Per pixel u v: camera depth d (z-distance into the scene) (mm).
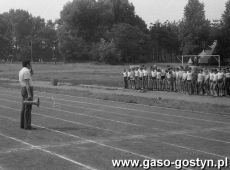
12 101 24141
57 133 13000
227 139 12062
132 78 33969
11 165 9055
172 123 15328
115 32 107750
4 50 131500
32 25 146250
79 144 11242
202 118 16797
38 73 65750
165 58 120875
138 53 108688
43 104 22422
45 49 143000
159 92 30266
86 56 109125
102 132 13195
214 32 90562
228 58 89688
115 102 23703
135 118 16719
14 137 12320
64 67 88312
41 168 8773
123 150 10453
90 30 113938
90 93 29594
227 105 21172
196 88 28391
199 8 94750
